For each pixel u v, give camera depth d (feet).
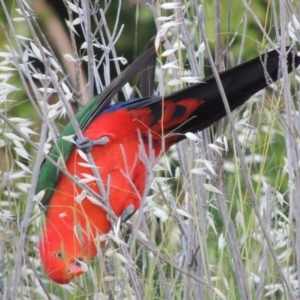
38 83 34.14
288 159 22.99
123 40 45.21
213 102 23.06
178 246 29.12
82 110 23.88
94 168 22.04
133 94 27.53
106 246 23.24
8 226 23.34
